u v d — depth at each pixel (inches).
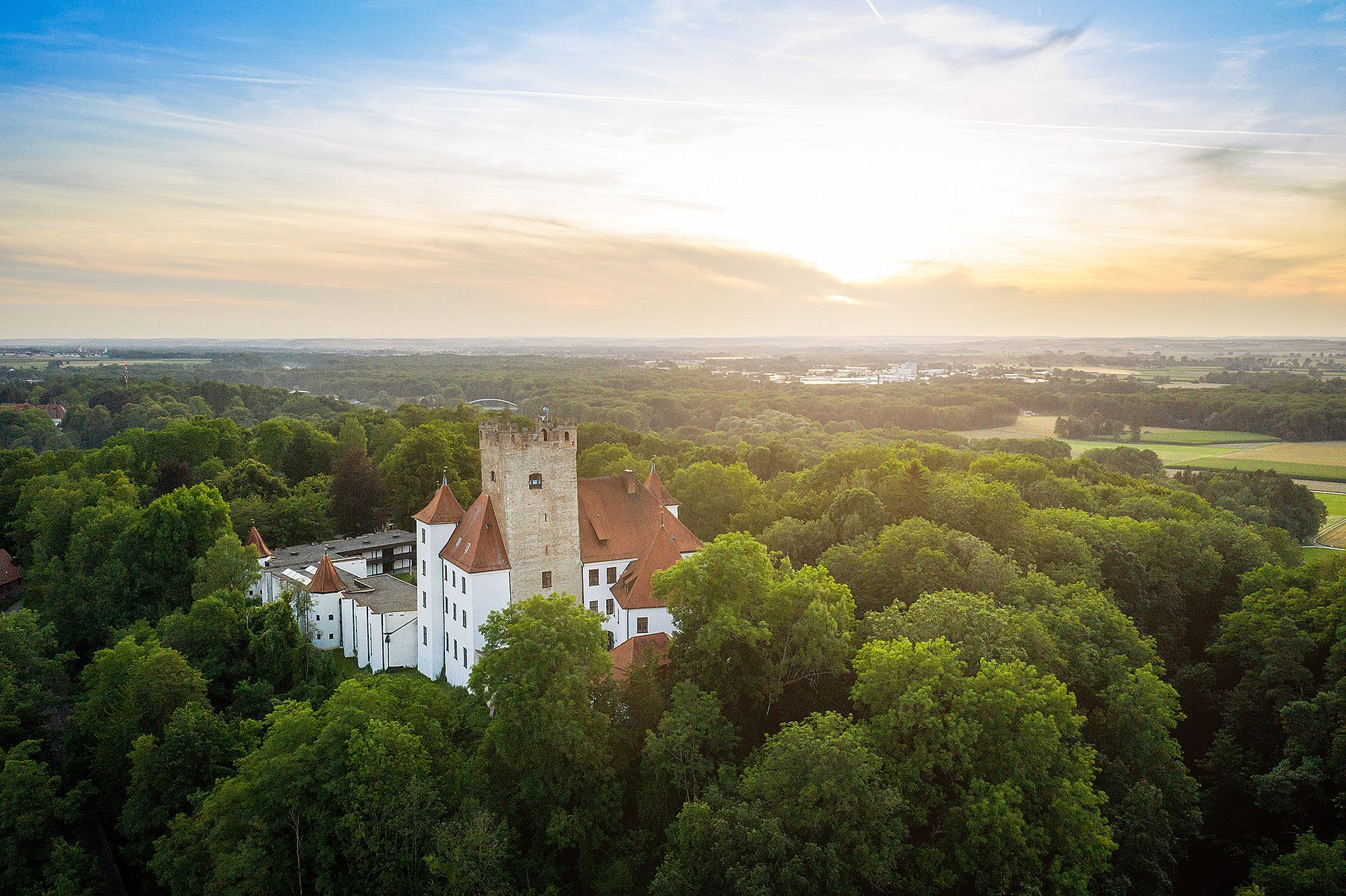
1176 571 3405.5
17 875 2048.5
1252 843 2191.2
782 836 1690.5
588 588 3115.2
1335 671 2279.8
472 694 2726.4
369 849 1851.6
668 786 2084.2
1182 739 2714.1
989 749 1972.2
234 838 1939.0
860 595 3115.2
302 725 2052.2
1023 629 2383.1
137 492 4940.9
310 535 4928.6
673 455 6131.9
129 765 2433.6
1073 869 1820.9
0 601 4340.6
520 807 2098.9
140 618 3538.4
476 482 5620.1
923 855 1866.4
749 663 2333.9
